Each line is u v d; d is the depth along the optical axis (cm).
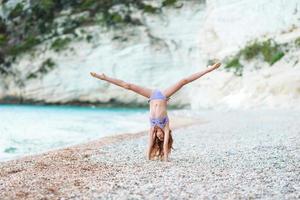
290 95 3591
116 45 5456
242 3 4484
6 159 1409
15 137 2184
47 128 2669
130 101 5422
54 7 5891
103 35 5494
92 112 4391
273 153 1286
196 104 4597
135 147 1525
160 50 5378
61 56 5578
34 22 6016
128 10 5494
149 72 5384
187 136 1886
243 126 2284
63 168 1088
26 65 5706
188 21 5334
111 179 916
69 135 2261
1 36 6088
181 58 5350
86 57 5525
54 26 5778
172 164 1113
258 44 4088
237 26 4494
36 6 6016
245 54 4128
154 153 1206
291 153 1282
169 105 5209
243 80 4062
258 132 1955
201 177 927
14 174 1022
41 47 5709
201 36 5019
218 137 1817
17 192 809
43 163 1180
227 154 1293
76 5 5797
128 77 5416
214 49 4738
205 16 5178
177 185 847
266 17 4216
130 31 5450
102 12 5569
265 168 1038
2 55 5912
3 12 6250
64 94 5588
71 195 777
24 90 5734
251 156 1238
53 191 816
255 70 4000
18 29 6125
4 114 4044
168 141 1201
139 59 5391
